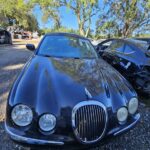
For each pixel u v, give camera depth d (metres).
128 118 2.79
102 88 2.76
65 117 2.41
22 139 2.38
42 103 2.45
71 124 2.40
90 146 2.50
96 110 2.48
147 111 4.34
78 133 2.42
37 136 2.39
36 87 2.66
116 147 3.02
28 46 4.98
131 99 2.83
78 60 3.80
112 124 2.61
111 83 2.97
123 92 2.87
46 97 2.51
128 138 3.27
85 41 4.68
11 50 14.09
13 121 2.44
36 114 2.41
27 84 2.71
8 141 2.99
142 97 5.17
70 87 2.67
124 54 5.54
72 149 2.44
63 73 3.04
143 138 3.29
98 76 3.09
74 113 2.41
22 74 3.08
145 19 20.05
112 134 2.61
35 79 2.84
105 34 20.94
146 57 5.03
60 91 2.59
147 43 5.79
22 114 2.43
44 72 3.05
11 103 2.48
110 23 20.41
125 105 2.73
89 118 2.44
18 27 43.19
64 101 2.48
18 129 2.42
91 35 21.52
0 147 2.86
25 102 2.45
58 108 2.43
